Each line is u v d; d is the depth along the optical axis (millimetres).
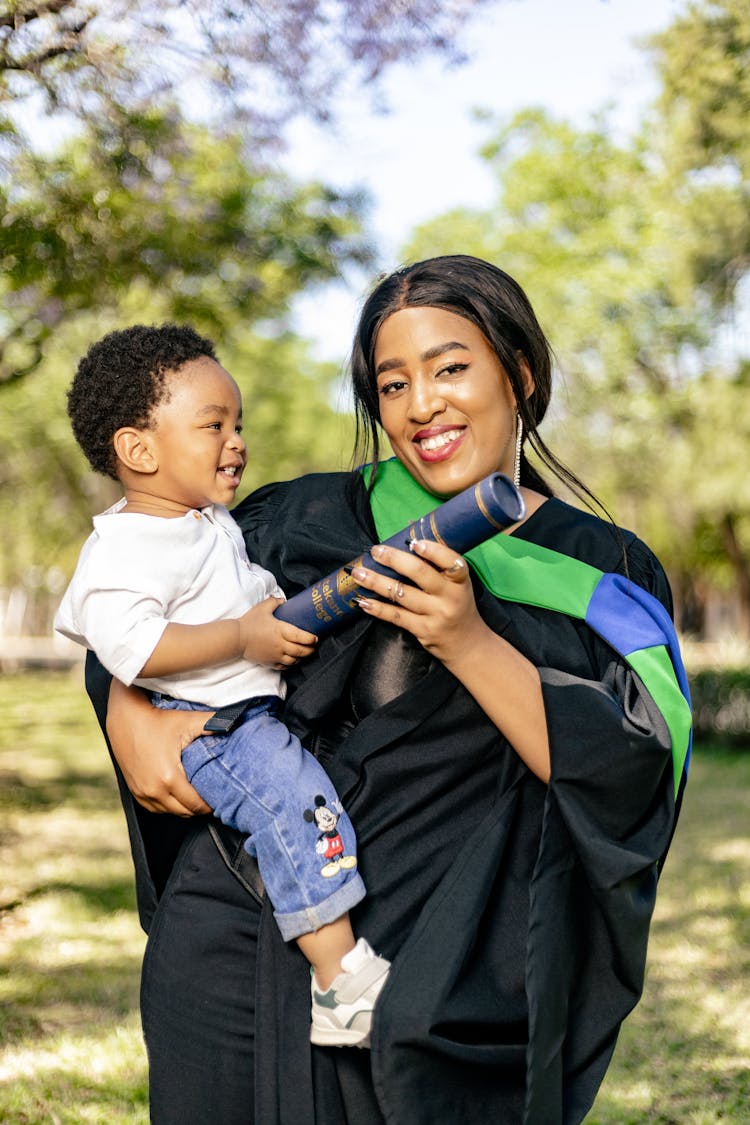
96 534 2080
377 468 2316
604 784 1859
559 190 21703
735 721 14422
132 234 7945
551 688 1924
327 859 1868
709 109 12789
